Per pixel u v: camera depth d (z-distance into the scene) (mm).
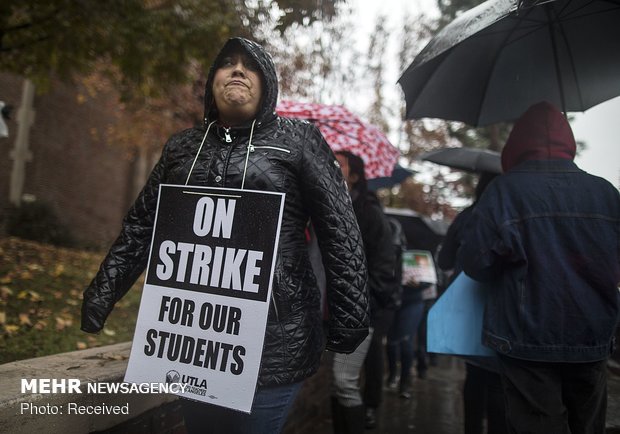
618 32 2768
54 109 14094
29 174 13266
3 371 2191
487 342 2137
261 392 1721
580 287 1979
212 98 1951
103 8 5680
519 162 2297
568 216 2033
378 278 3109
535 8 2748
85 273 6867
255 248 1707
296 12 4637
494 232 2119
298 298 1760
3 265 6125
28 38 6438
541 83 3129
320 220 1799
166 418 2584
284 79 10211
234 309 1699
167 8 5863
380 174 4211
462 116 3295
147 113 10352
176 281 1784
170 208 1833
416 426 4406
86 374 2225
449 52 2885
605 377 2107
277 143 1810
